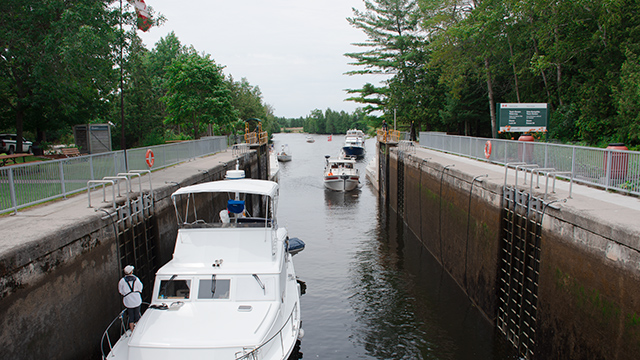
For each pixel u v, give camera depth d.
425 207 20.14
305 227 23.62
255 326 7.79
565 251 8.33
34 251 6.85
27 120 22.48
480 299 12.76
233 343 7.31
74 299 8.04
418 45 41.31
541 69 23.11
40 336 6.98
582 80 23.61
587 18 21.36
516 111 18.61
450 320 12.34
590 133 21.23
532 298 9.73
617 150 10.57
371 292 14.55
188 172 17.83
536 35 23.72
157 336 7.47
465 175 14.35
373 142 120.62
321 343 11.37
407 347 10.98
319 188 37.53
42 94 19.59
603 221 7.15
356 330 12.01
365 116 52.16
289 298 10.38
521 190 10.55
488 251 12.06
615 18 19.45
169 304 8.34
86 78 17.95
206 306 8.32
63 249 7.70
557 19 21.55
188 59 35.16
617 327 6.76
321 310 13.26
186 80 34.22
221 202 18.00
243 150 31.58
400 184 26.34
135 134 32.81
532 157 14.81
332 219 25.69
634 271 6.38
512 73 30.89
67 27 15.85
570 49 21.95
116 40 17.03
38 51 17.14
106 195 11.70
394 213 27.59
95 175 13.31
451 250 15.89
